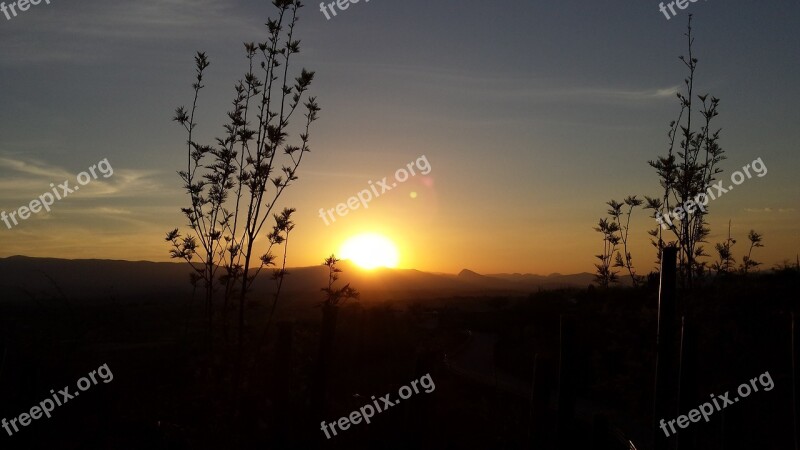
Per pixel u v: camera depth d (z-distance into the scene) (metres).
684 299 11.11
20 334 9.04
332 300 9.58
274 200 10.30
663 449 6.80
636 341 11.76
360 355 15.74
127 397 9.08
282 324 7.12
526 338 27.70
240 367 9.43
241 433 8.20
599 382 13.37
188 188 10.53
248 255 10.18
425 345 18.70
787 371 10.57
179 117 10.68
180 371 9.91
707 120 11.27
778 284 15.50
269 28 10.56
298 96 10.53
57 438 8.22
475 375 22.05
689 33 11.45
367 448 9.11
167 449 8.02
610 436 12.24
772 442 9.74
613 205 13.46
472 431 12.35
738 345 10.94
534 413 9.12
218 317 10.85
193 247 10.55
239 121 10.52
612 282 13.37
